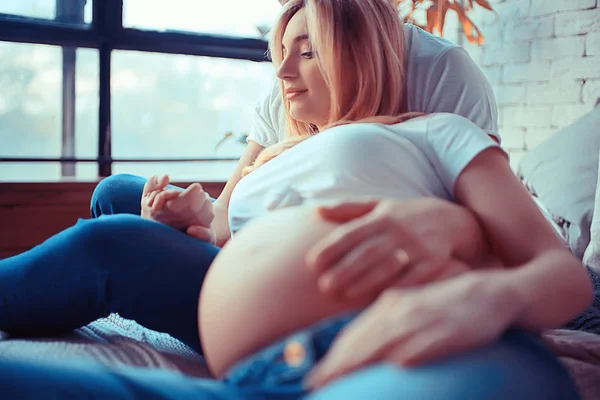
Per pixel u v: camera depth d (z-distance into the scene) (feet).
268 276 2.46
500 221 2.73
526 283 2.22
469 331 1.85
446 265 2.39
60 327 3.47
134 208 4.34
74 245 3.24
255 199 3.43
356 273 2.19
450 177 3.00
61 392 2.05
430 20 8.27
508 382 1.80
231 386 2.24
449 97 4.14
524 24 8.39
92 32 8.44
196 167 9.20
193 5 9.04
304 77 3.80
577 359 3.34
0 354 2.98
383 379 1.77
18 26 8.09
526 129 8.39
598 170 5.42
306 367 2.06
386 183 3.07
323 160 3.17
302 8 3.84
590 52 7.52
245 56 9.32
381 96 3.80
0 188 7.47
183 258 3.28
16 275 3.33
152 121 8.95
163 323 3.36
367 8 3.73
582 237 5.55
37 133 8.39
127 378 2.12
